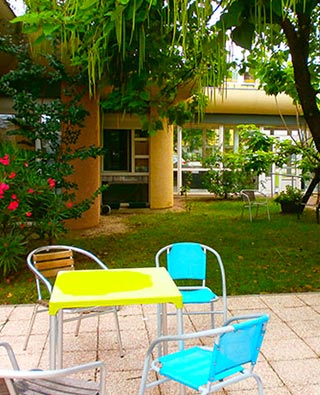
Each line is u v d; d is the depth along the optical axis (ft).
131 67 12.58
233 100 38.09
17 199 14.93
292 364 8.71
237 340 5.41
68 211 17.58
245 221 27.71
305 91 16.47
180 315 7.11
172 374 5.97
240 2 8.36
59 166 19.67
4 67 22.66
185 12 7.50
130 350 9.45
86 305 6.81
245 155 30.91
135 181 35.29
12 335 10.29
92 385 5.52
